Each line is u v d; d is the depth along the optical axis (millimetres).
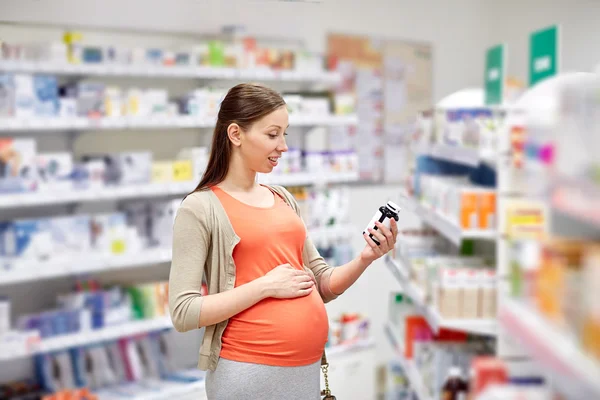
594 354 1217
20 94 3438
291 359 1927
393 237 2096
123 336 3822
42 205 3709
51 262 3502
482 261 2900
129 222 3918
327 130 4609
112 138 3869
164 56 3857
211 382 1973
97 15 3730
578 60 4340
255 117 1898
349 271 2131
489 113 2574
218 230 1902
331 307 4230
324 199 4379
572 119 1383
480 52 4586
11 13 3475
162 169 3887
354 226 4492
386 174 4645
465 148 2723
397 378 3801
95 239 3695
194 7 4039
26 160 3479
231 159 1977
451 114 2957
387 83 4586
